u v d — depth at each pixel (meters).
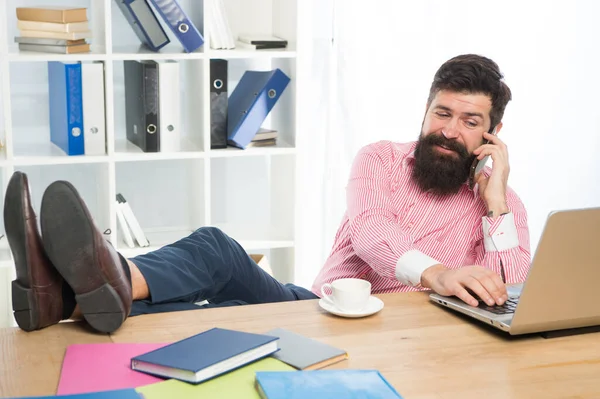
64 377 1.26
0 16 2.56
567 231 1.40
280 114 3.19
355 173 2.18
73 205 1.41
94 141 2.78
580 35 3.48
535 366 1.36
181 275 1.70
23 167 2.95
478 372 1.33
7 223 1.46
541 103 3.52
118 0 2.85
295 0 2.90
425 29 3.27
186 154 2.85
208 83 2.84
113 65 3.03
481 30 3.36
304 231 3.34
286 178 3.11
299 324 1.53
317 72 3.20
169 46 2.98
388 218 2.07
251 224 3.31
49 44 2.69
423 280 1.80
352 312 1.57
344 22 3.15
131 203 3.13
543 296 1.44
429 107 2.17
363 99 3.23
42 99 2.95
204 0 2.80
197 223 3.04
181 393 1.20
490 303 1.61
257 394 1.20
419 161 2.14
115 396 1.15
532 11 3.40
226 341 1.35
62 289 1.50
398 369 1.33
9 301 2.85
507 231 2.03
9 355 1.36
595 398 1.24
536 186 3.62
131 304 1.49
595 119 3.59
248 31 3.18
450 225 2.19
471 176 2.14
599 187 3.66
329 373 1.26
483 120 2.11
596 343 1.48
